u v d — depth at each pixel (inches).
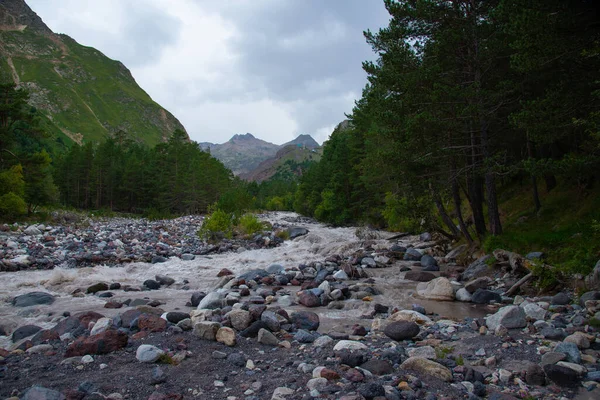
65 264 754.8
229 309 371.6
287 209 4451.3
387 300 463.2
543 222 742.5
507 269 542.0
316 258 879.7
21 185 1547.7
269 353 258.4
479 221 764.6
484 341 287.0
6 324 350.9
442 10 656.4
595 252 454.3
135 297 491.5
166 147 3836.1
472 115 608.7
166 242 1129.4
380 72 709.3
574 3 482.3
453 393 195.9
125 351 254.4
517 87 598.9
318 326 339.6
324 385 198.4
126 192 3280.0
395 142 728.3
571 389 205.6
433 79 641.0
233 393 195.8
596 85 490.9
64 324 321.4
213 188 3334.2
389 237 1227.2
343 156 1919.3
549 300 408.5
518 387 209.0
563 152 832.9
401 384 199.3
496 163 624.1
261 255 930.7
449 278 593.6
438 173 722.8
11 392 194.5
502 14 519.8
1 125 1727.4
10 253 796.0
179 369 226.7
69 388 198.7
